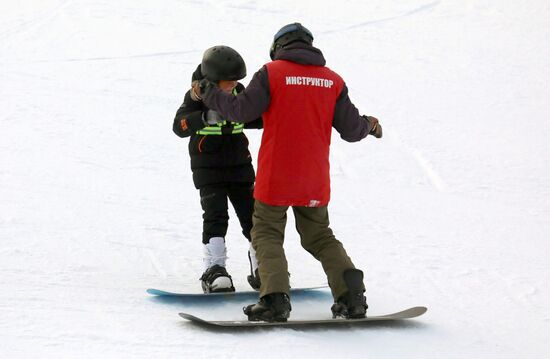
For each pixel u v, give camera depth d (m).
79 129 30.27
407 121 37.62
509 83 47.25
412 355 10.51
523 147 34.34
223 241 12.91
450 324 12.41
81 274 13.80
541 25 64.25
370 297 13.98
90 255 15.23
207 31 57.00
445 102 42.16
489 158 32.09
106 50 49.59
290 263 16.03
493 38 59.75
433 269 16.41
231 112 11.06
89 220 18.17
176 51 50.59
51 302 11.80
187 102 12.22
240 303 12.53
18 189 20.81
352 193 24.70
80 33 54.19
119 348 9.82
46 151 26.31
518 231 21.12
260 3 67.00
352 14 65.50
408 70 49.28
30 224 17.20
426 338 11.38
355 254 17.31
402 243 18.66
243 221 13.11
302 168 11.29
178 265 15.17
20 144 26.94
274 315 11.05
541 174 30.03
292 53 11.37
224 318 11.71
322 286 13.38
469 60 52.88
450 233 20.20
